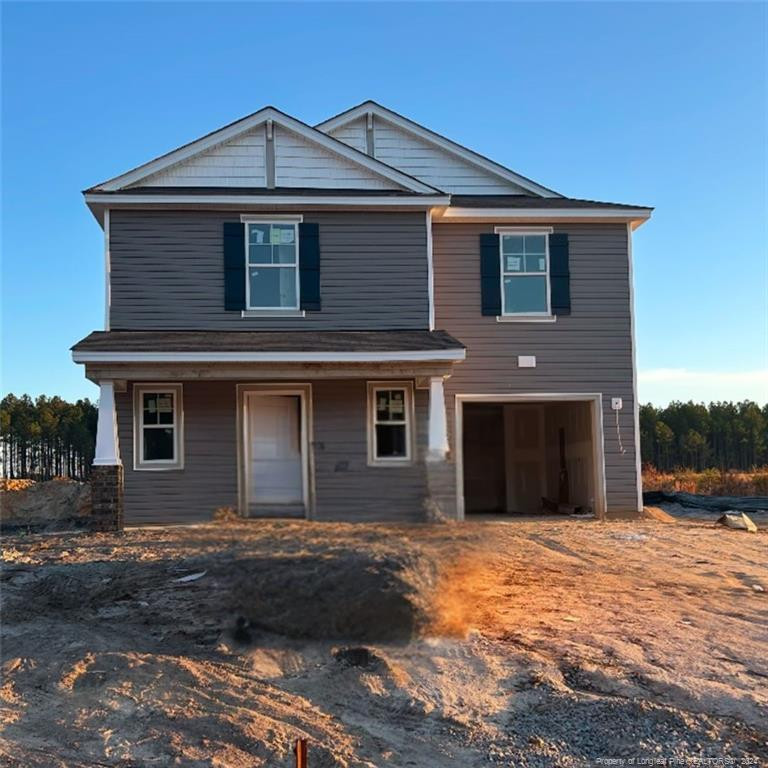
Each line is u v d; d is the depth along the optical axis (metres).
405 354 13.28
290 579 6.77
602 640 6.72
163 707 5.64
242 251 14.81
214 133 15.37
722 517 14.49
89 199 14.41
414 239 15.24
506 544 11.44
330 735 5.25
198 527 11.10
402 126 18.06
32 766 4.86
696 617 7.50
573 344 15.86
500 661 6.27
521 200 17.02
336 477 14.56
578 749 5.11
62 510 18.09
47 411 49.03
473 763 4.93
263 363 13.18
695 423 62.81
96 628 7.42
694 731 5.27
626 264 16.08
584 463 16.53
